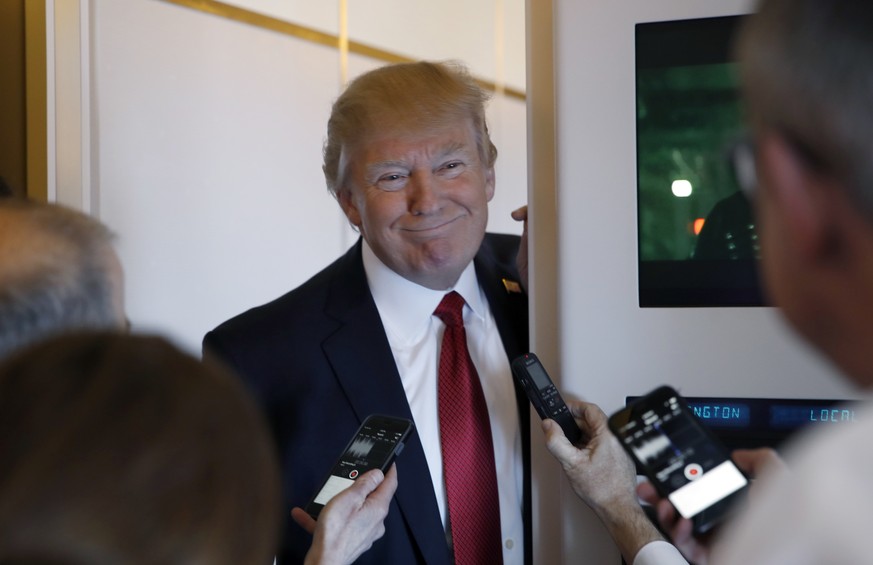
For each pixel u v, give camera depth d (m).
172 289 2.30
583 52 1.37
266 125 2.53
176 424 0.41
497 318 1.57
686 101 1.34
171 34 2.29
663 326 1.36
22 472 0.38
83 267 0.81
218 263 2.41
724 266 1.33
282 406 1.48
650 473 1.09
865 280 0.54
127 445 0.40
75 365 0.43
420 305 1.52
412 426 1.35
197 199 2.37
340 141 1.49
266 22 2.52
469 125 1.47
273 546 0.45
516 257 1.79
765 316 1.32
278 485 0.46
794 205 0.56
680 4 1.33
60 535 0.38
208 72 2.38
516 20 3.20
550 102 1.46
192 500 0.40
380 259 1.53
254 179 2.50
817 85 0.53
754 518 0.53
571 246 1.39
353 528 1.23
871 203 0.52
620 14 1.36
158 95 2.26
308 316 1.54
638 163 1.36
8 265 0.78
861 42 0.52
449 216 1.44
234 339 1.53
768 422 1.33
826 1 0.54
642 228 1.36
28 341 0.74
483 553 1.44
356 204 1.50
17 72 1.99
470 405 1.49
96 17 2.10
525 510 1.52
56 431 0.40
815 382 1.31
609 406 1.38
